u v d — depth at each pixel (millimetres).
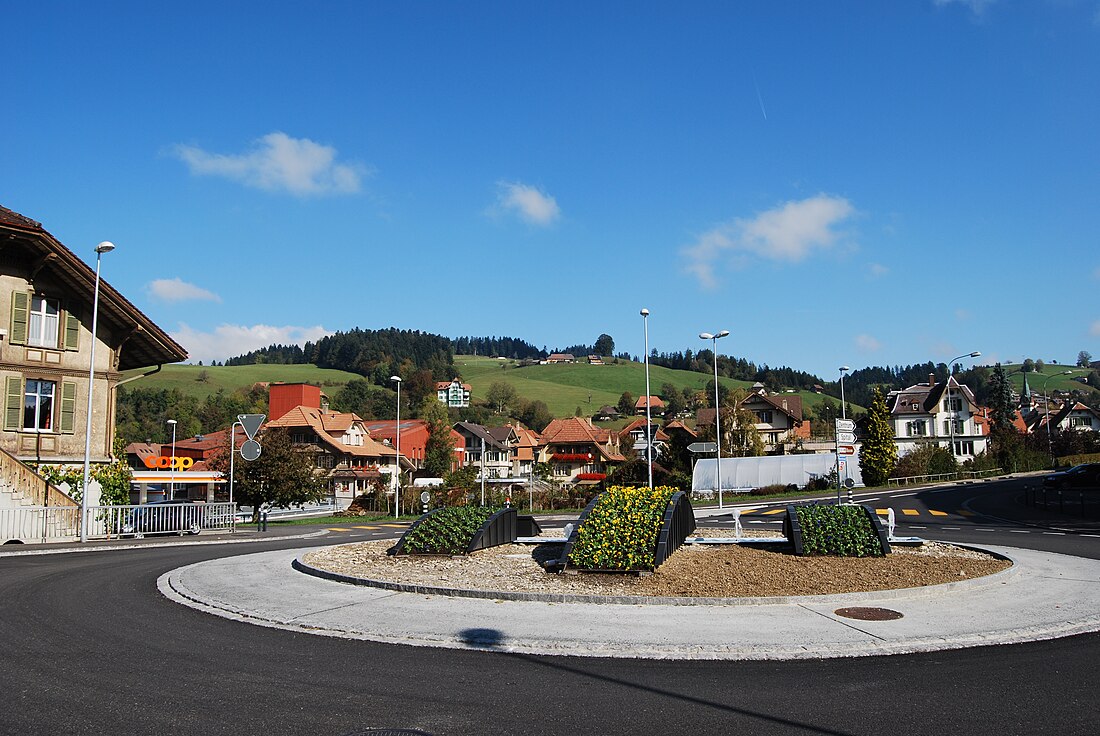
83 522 23641
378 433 91125
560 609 11227
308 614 10906
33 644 9016
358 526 33062
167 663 8234
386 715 6602
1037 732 6258
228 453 42938
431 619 10562
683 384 174375
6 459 25094
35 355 28828
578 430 93750
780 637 9508
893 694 7305
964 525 27922
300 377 153625
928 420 89562
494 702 7008
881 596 11891
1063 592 12602
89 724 6270
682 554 15500
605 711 6777
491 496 53031
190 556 18797
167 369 147375
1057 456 83688
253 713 6609
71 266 29047
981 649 9047
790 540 16594
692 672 8070
